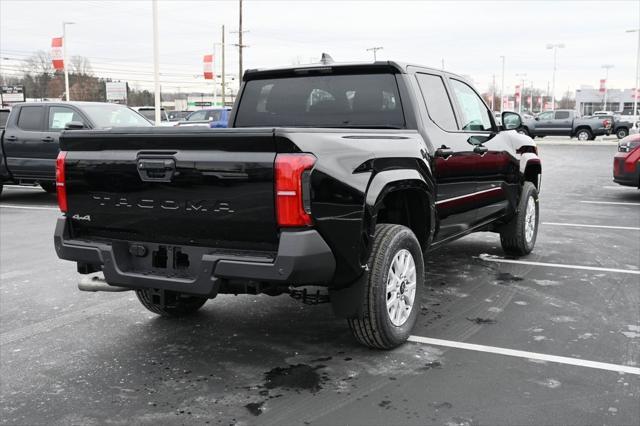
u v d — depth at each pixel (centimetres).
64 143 417
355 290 400
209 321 505
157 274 388
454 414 338
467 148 549
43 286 629
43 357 432
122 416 343
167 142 370
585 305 536
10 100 6203
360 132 399
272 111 548
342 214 365
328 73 517
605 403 349
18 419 340
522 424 326
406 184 432
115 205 398
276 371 401
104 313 535
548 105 13488
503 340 452
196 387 379
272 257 351
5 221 1045
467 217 571
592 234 877
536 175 749
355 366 407
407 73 493
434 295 569
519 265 687
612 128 4041
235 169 349
